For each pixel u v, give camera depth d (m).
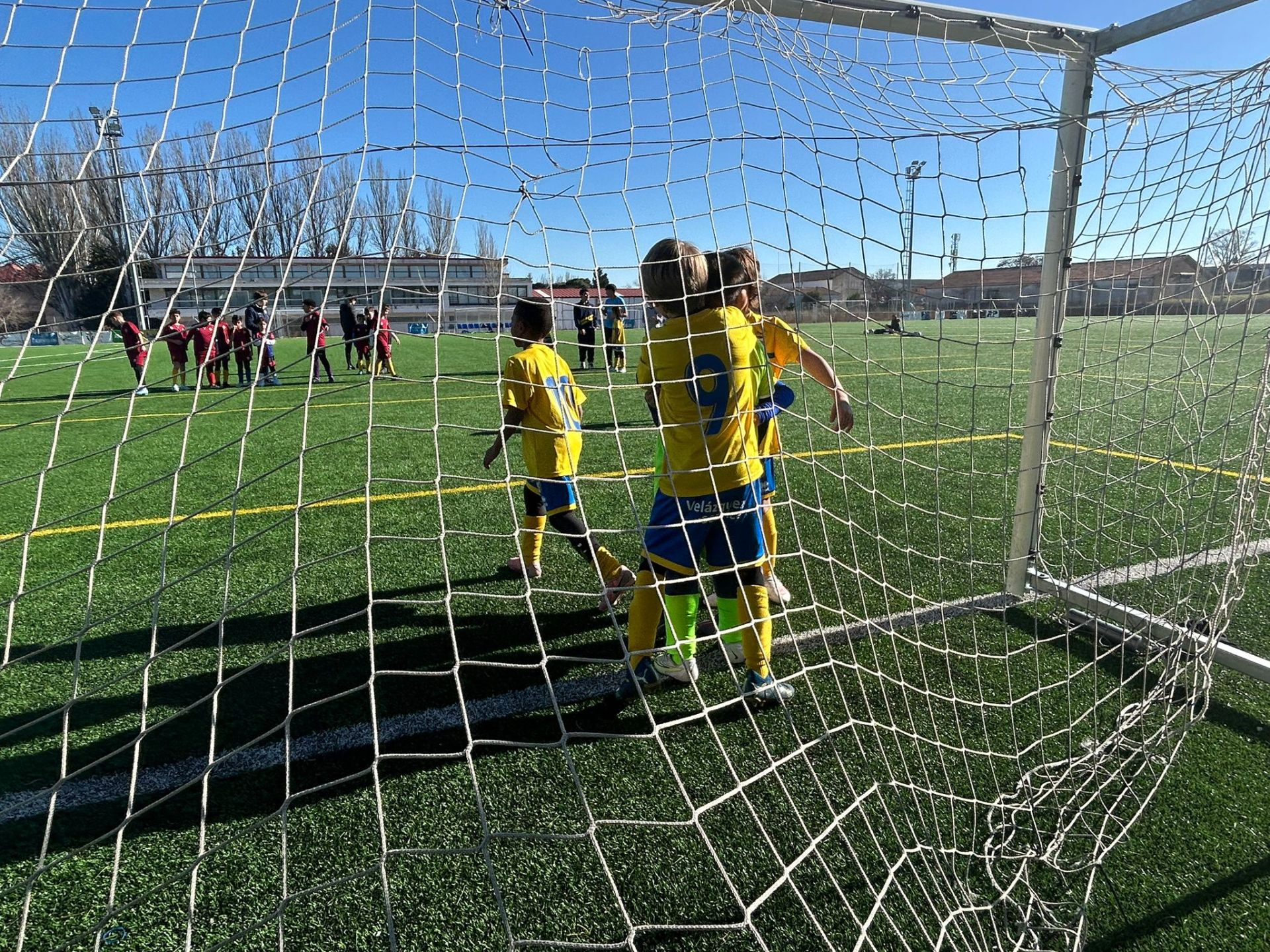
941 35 2.58
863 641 2.72
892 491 4.77
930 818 1.81
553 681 2.45
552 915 1.52
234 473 5.68
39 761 2.03
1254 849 1.70
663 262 2.01
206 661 2.60
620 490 4.94
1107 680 2.46
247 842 1.71
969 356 13.82
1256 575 3.28
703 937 1.48
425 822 1.78
